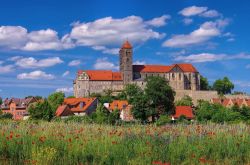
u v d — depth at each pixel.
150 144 27.83
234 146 27.97
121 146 26.84
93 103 149.38
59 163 23.52
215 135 31.05
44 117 97.19
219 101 191.50
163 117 92.94
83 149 25.88
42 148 24.55
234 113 104.19
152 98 120.38
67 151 25.78
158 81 123.62
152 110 118.88
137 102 119.31
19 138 28.41
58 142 27.53
